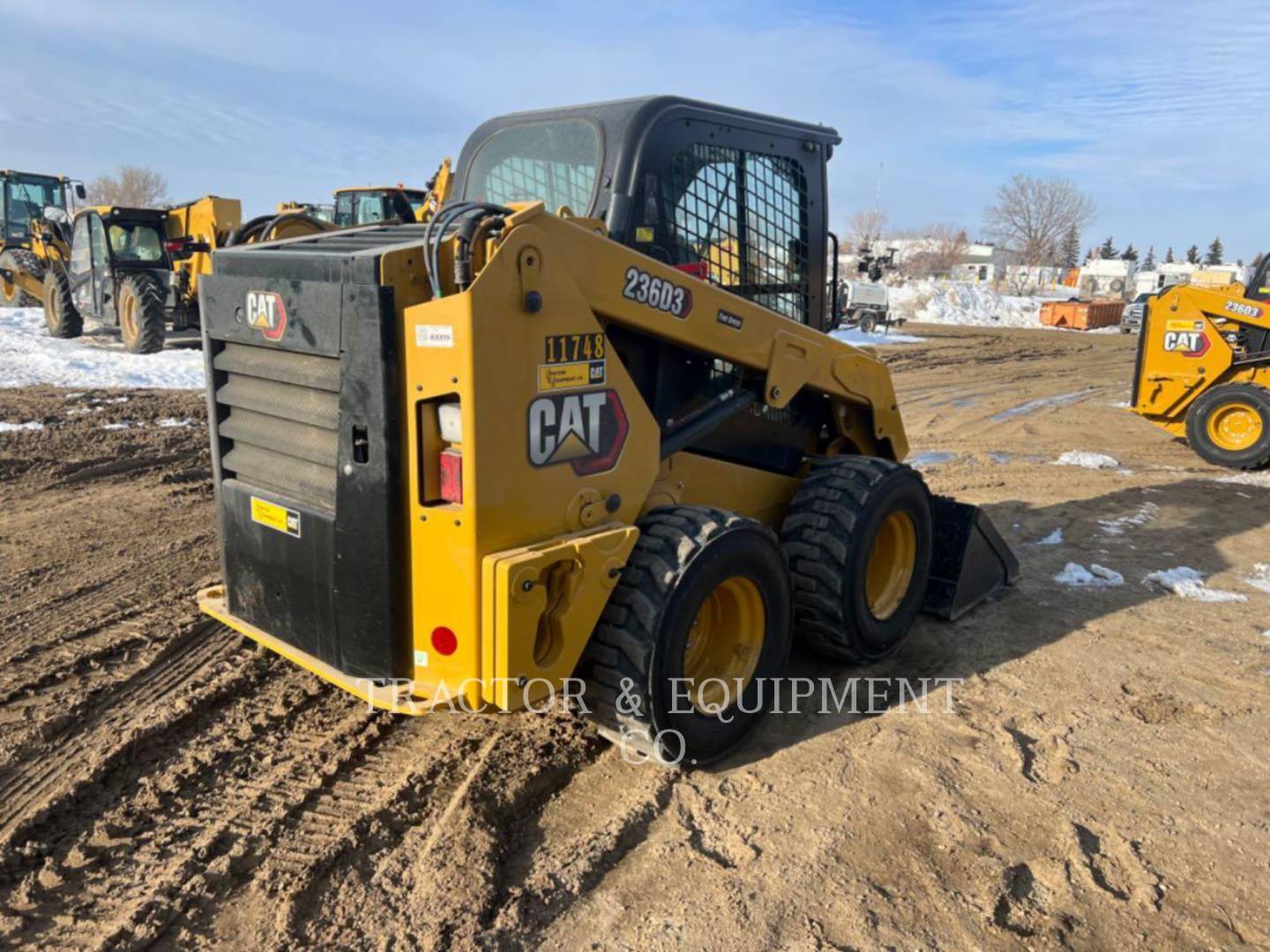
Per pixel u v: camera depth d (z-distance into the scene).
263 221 3.71
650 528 3.22
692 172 3.65
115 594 4.74
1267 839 3.04
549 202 3.71
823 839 2.95
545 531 2.90
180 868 2.70
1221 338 8.88
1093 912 2.66
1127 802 3.22
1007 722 3.77
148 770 3.21
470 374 2.59
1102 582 5.45
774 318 3.81
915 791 3.24
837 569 3.82
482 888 2.65
